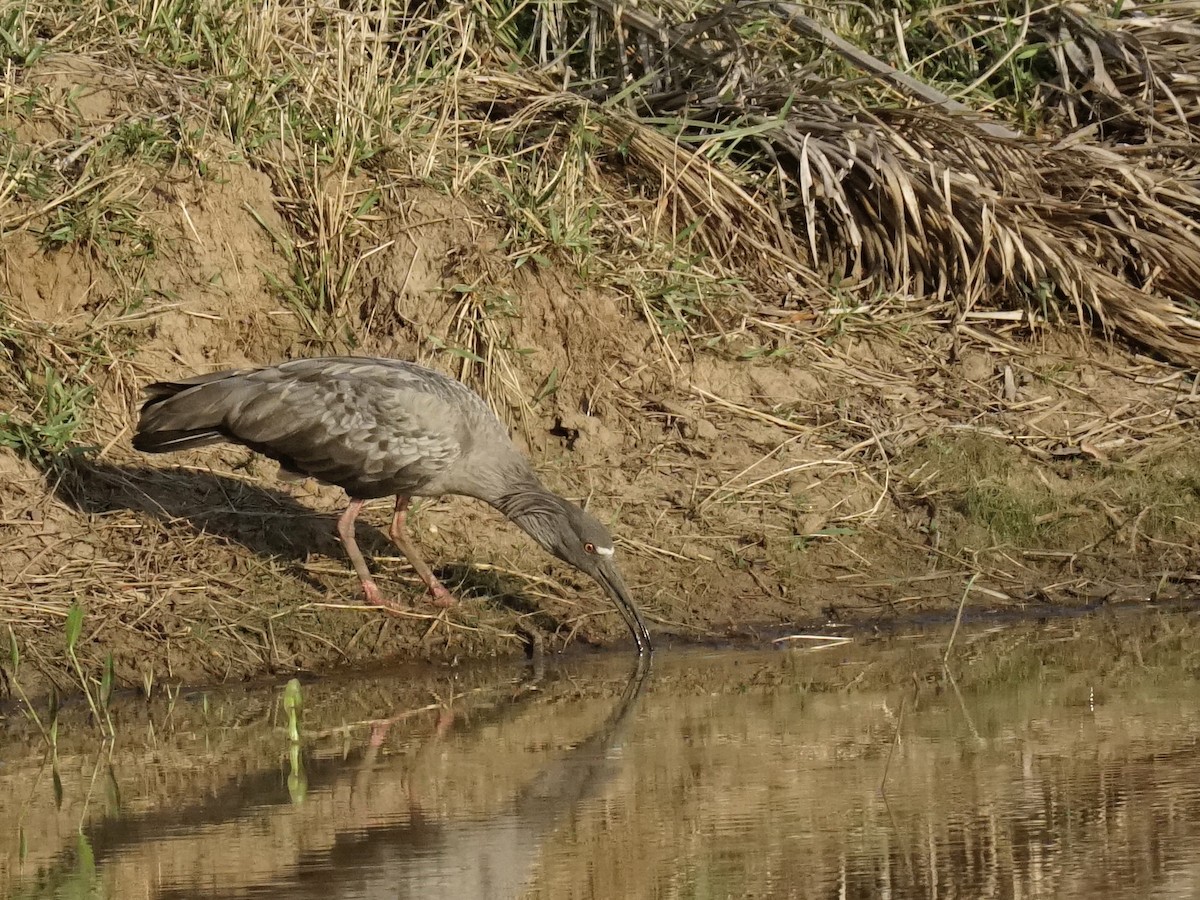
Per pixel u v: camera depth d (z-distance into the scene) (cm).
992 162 1395
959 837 679
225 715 902
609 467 1190
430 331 1212
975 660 998
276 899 614
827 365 1297
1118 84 1518
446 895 618
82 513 1054
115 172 1189
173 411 1008
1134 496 1211
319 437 1001
